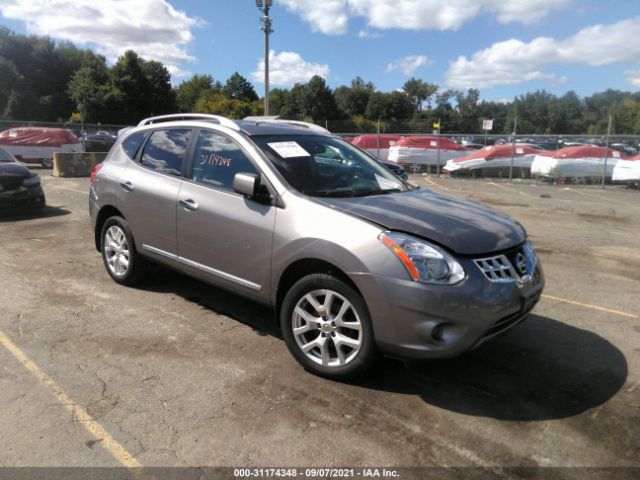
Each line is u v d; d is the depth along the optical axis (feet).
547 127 333.83
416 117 364.17
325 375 11.23
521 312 10.82
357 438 9.28
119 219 16.57
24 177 29.66
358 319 10.52
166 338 13.25
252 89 346.54
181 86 364.99
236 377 11.34
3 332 13.29
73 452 8.61
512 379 11.68
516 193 50.88
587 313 16.22
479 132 259.80
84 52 271.49
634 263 22.88
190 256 14.07
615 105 294.05
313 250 10.88
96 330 13.60
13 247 22.56
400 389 11.04
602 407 10.59
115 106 229.86
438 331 9.82
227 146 13.58
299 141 14.03
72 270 19.11
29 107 227.20
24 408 9.84
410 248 9.98
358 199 12.03
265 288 12.16
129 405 10.08
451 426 9.75
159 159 15.48
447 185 58.44
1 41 230.68
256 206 12.26
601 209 40.09
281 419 9.78
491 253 10.50
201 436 9.18
